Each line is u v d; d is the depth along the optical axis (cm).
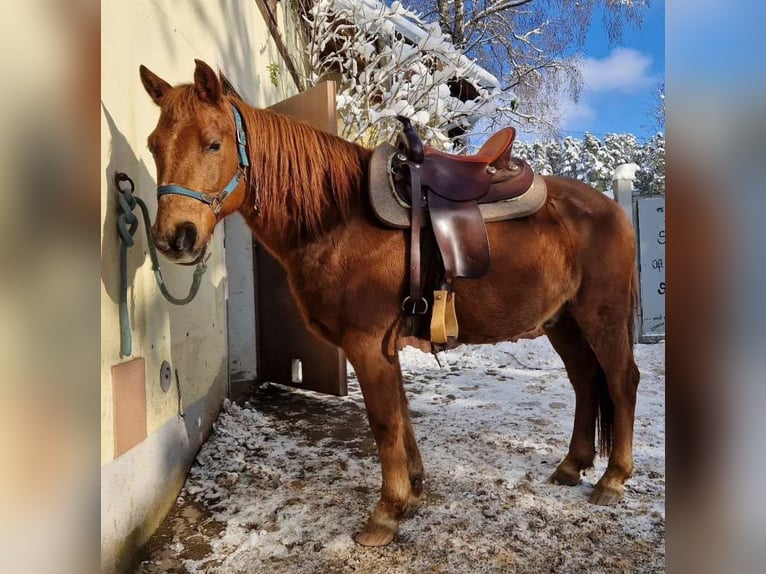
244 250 362
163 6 216
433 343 173
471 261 166
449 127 676
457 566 157
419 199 167
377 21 535
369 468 232
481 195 175
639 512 189
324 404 336
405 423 194
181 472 213
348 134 530
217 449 246
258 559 162
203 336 255
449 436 273
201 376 251
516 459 241
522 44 912
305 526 181
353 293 166
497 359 480
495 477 220
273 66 428
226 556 165
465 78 627
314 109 312
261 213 167
